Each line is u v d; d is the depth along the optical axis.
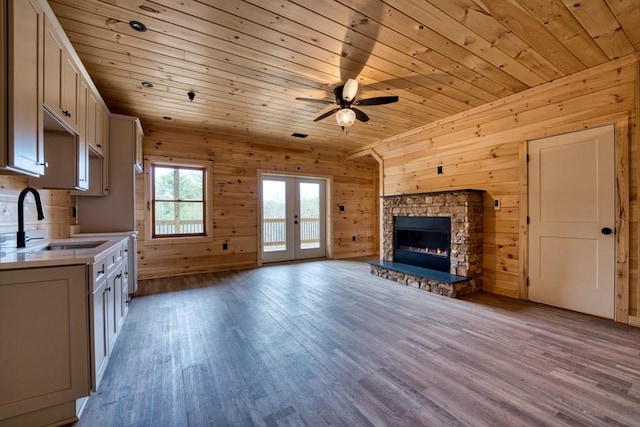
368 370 1.97
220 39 2.29
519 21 2.09
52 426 1.49
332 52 2.49
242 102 3.65
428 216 4.29
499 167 3.64
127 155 3.55
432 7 1.93
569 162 3.04
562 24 2.12
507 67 2.79
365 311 3.11
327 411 1.57
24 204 2.28
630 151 2.65
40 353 1.47
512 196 3.53
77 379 1.54
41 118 1.65
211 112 4.02
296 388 1.78
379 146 5.63
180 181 4.91
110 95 3.40
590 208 2.90
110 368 2.00
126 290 2.91
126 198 3.55
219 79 2.99
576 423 1.46
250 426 1.47
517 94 3.40
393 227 4.92
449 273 3.96
